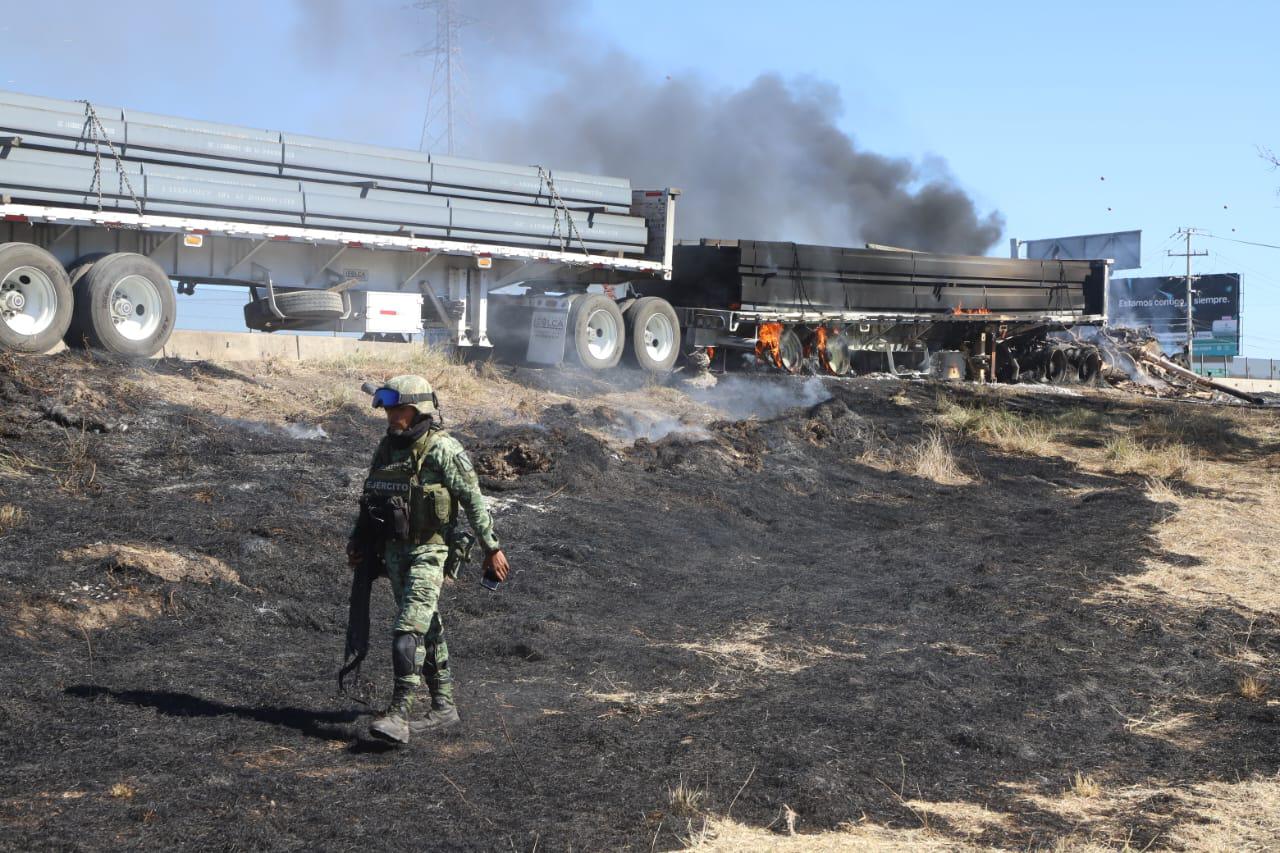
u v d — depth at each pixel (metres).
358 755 4.87
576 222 18.34
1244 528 11.55
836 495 13.22
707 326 21.34
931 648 7.13
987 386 25.62
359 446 11.81
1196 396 34.19
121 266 13.31
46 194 12.81
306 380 14.16
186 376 13.15
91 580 6.87
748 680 6.34
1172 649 7.35
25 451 9.85
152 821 4.01
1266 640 7.66
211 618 6.71
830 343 24.66
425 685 5.90
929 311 26.91
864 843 4.16
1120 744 5.59
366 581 5.29
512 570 8.34
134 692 5.48
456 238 17.00
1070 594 8.60
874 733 5.41
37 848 3.74
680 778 4.68
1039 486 14.69
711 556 9.75
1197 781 5.08
